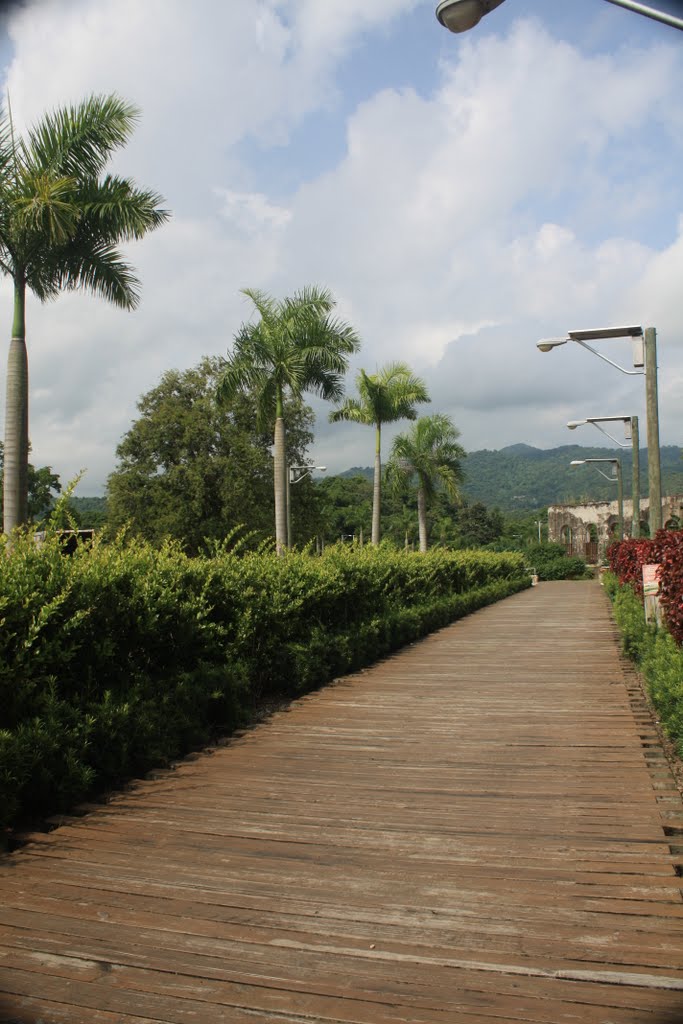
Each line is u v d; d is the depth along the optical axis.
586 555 63.25
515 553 38.97
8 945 3.28
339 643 10.48
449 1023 2.71
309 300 21.83
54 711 5.36
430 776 5.80
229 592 8.48
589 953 3.15
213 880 3.93
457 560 22.89
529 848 4.30
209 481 35.16
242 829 4.70
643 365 15.03
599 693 9.02
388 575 15.02
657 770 5.82
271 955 3.18
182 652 7.57
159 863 4.16
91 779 5.24
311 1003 2.84
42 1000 2.87
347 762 6.23
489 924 3.42
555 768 5.94
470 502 78.56
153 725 6.11
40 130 13.73
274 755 6.47
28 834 4.63
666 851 4.21
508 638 15.23
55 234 12.66
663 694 6.73
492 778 5.71
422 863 4.12
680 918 3.44
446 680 10.20
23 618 5.34
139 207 13.99
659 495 15.05
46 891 3.81
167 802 5.24
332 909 3.59
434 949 3.21
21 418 13.27
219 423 35.81
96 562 6.39
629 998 2.84
